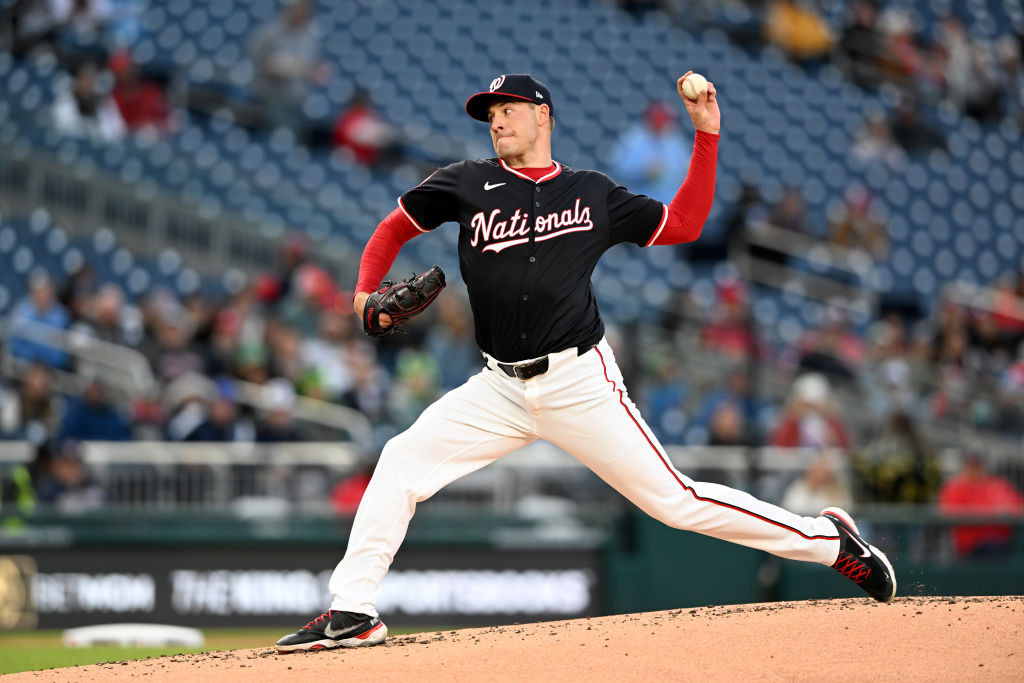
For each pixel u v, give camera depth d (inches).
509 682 479.5
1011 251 2309.3
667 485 536.4
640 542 1236.5
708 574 1227.9
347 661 518.6
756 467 1295.5
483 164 537.6
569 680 479.5
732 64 2503.7
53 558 1213.7
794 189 2210.9
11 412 1467.8
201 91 2224.4
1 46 2278.5
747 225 2039.9
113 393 1571.1
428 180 541.3
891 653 498.9
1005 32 2645.2
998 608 557.6
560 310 516.1
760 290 2004.2
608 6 2576.3
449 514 1234.6
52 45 2287.2
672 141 2244.1
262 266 1900.8
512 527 1237.1
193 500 1266.0
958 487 1301.7
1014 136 2502.5
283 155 2159.2
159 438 1402.6
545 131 534.6
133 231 1909.4
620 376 539.8
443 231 2000.5
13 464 1261.1
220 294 1829.5
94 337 1624.0
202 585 1217.4
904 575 1225.4
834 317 1840.6
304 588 1223.5
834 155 2353.6
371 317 530.9
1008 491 1310.3
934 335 1878.7
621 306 1865.2
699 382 1732.3
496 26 2493.8
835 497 1274.6
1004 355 1918.1
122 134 2143.2
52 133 2059.5
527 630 581.3
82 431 1381.6
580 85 2410.2
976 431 1710.1
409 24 2447.1
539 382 521.7
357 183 2134.6
